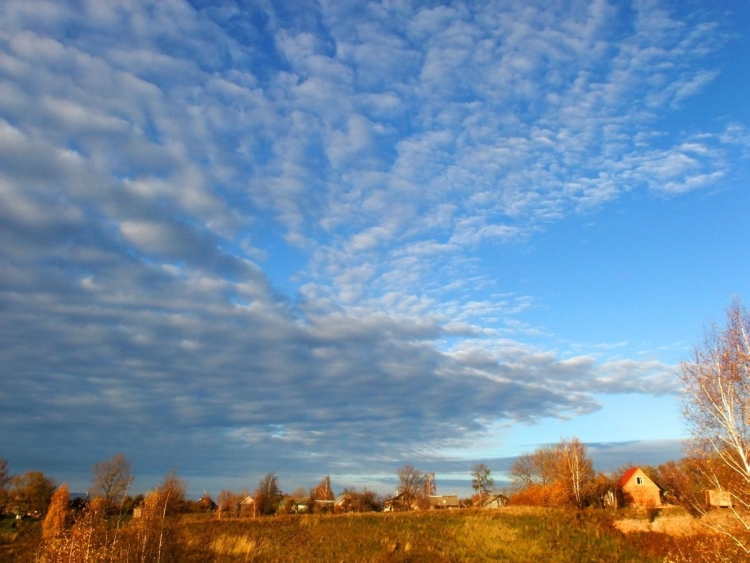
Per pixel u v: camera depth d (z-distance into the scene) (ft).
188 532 152.76
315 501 309.22
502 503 332.60
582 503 230.07
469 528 172.35
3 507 213.87
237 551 134.10
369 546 149.59
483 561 136.46
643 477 243.81
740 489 68.69
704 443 71.72
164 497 113.60
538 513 188.24
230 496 276.21
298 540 156.04
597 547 150.30
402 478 315.99
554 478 273.54
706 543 77.87
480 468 347.97
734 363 69.87
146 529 104.37
